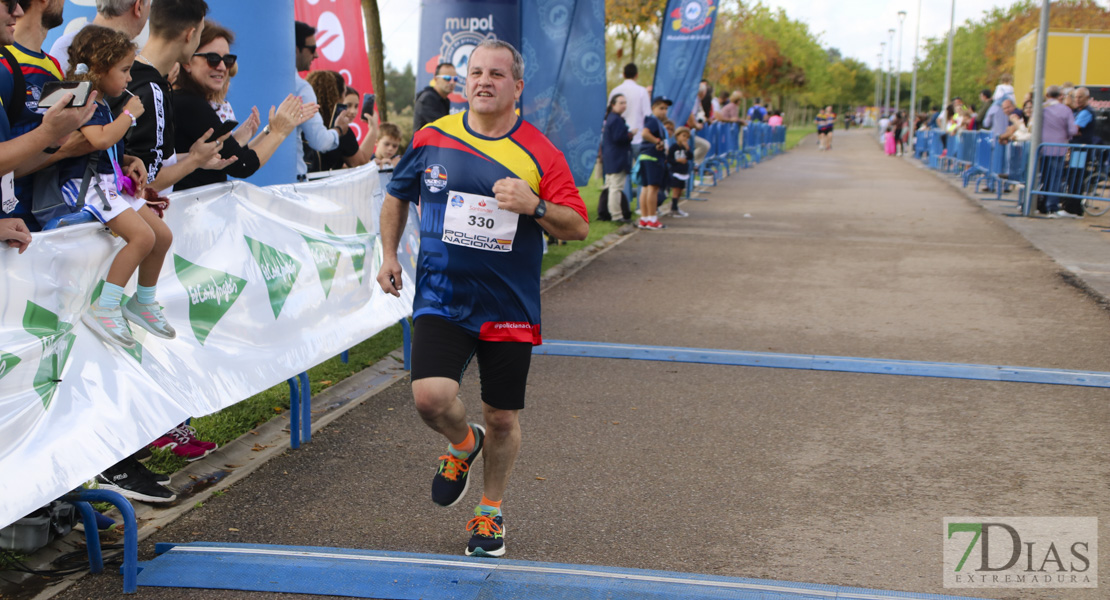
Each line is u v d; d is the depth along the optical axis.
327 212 5.26
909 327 6.91
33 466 2.78
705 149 17.88
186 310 3.84
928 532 3.52
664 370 5.79
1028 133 15.25
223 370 3.90
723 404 5.11
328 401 5.16
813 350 6.26
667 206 15.08
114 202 3.29
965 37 54.50
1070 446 4.42
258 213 4.54
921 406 5.05
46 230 3.12
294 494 3.88
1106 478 4.02
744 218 13.78
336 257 5.20
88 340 3.23
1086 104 13.24
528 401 5.16
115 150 3.35
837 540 3.45
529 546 3.41
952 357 6.06
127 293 3.51
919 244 11.02
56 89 2.71
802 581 3.13
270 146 4.58
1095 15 37.69
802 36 69.31
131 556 2.97
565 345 6.37
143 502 3.69
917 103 75.12
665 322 7.13
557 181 3.13
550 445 4.48
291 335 4.55
